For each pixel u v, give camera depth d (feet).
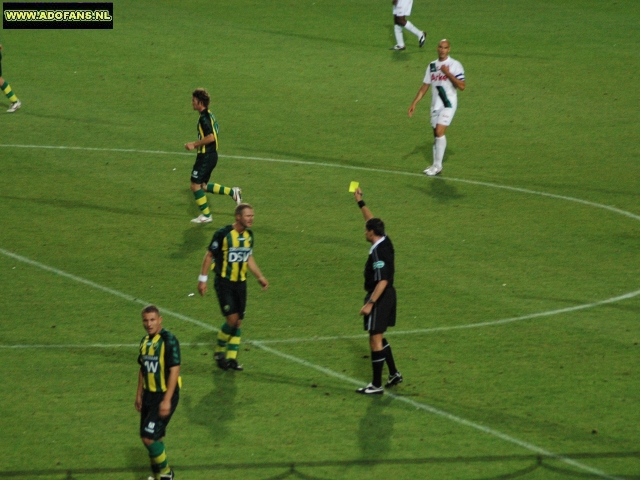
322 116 236.43
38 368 124.26
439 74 194.90
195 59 275.80
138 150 213.66
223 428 110.22
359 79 261.85
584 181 200.64
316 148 217.36
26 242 166.81
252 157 211.20
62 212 180.55
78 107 239.09
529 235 173.88
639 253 166.20
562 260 163.02
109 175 199.41
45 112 234.99
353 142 221.25
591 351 130.72
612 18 318.65
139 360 100.17
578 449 106.32
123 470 101.76
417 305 145.48
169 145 216.95
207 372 124.36
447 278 155.53
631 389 120.06
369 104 244.63
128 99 245.45
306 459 103.81
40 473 100.53
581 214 183.93
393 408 115.44
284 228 175.63
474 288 151.74
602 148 219.00
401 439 108.27
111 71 265.34
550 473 101.45
